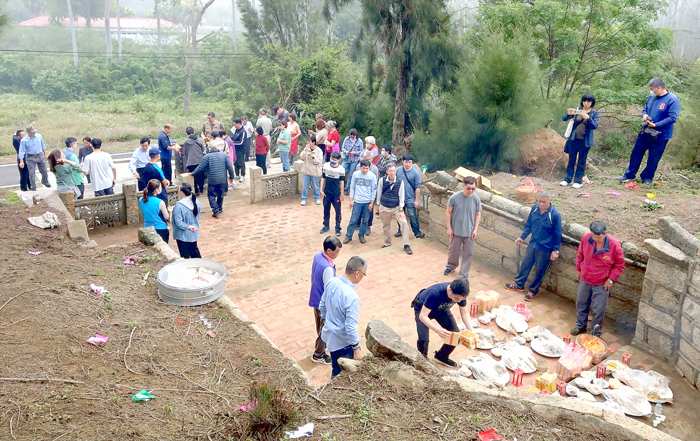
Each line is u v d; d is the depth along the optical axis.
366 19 16.42
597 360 6.48
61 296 5.88
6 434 3.66
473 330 6.95
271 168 17.91
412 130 18.06
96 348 4.98
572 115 9.81
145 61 50.72
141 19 74.75
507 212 8.86
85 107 41.31
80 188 12.40
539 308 7.97
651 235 7.60
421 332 6.10
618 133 16.72
